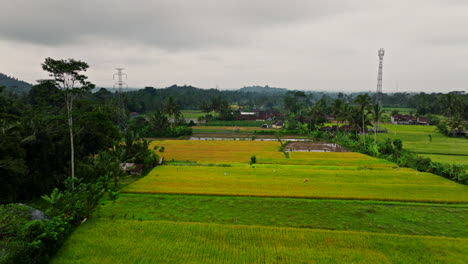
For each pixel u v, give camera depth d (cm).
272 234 2997
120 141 6975
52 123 4378
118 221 3266
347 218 3475
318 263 2527
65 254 2595
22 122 4222
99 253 2619
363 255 2650
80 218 3300
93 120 4484
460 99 14188
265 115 18125
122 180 5044
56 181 4306
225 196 4197
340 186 4631
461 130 11144
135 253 2627
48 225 2653
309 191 4362
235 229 3089
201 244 2800
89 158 5031
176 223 3212
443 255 2677
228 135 12131
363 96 9106
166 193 4278
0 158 3206
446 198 4112
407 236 2988
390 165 6400
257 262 2522
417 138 10631
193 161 6862
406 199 4062
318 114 12594
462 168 5225
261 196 4181
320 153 7969
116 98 15125
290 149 8706
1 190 3334
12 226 2527
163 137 11506
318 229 3162
